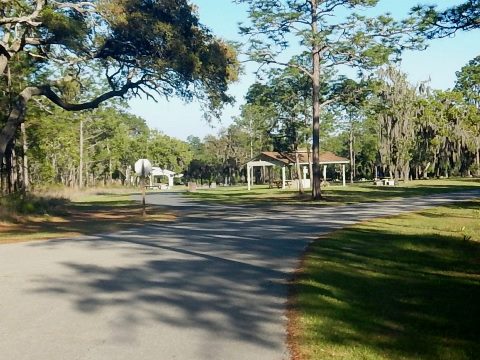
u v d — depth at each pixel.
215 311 7.67
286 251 13.27
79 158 63.97
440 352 5.60
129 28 23.50
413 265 10.88
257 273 10.46
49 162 56.62
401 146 68.69
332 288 8.73
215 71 26.70
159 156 103.81
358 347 5.80
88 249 14.59
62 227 21.81
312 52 37.22
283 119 46.88
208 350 5.98
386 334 6.27
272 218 23.64
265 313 7.50
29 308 8.05
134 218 25.98
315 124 38.31
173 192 67.62
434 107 75.12
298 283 9.24
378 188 54.81
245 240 15.70
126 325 7.04
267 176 100.75
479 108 77.31
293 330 6.61
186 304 8.10
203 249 13.96
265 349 5.97
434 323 6.71
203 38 26.47
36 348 6.14
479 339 6.04
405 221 20.48
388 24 34.12
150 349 6.05
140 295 8.77
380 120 69.81
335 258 11.76
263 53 37.38
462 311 7.27
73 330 6.86
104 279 10.17
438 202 31.97
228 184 105.75
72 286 9.59
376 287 8.80
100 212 30.47
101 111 66.56
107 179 93.88
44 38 24.78
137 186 89.00
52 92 27.52
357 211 26.59
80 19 23.95
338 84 39.19
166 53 25.20
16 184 38.88
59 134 51.56
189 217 25.83
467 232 16.58
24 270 11.37
